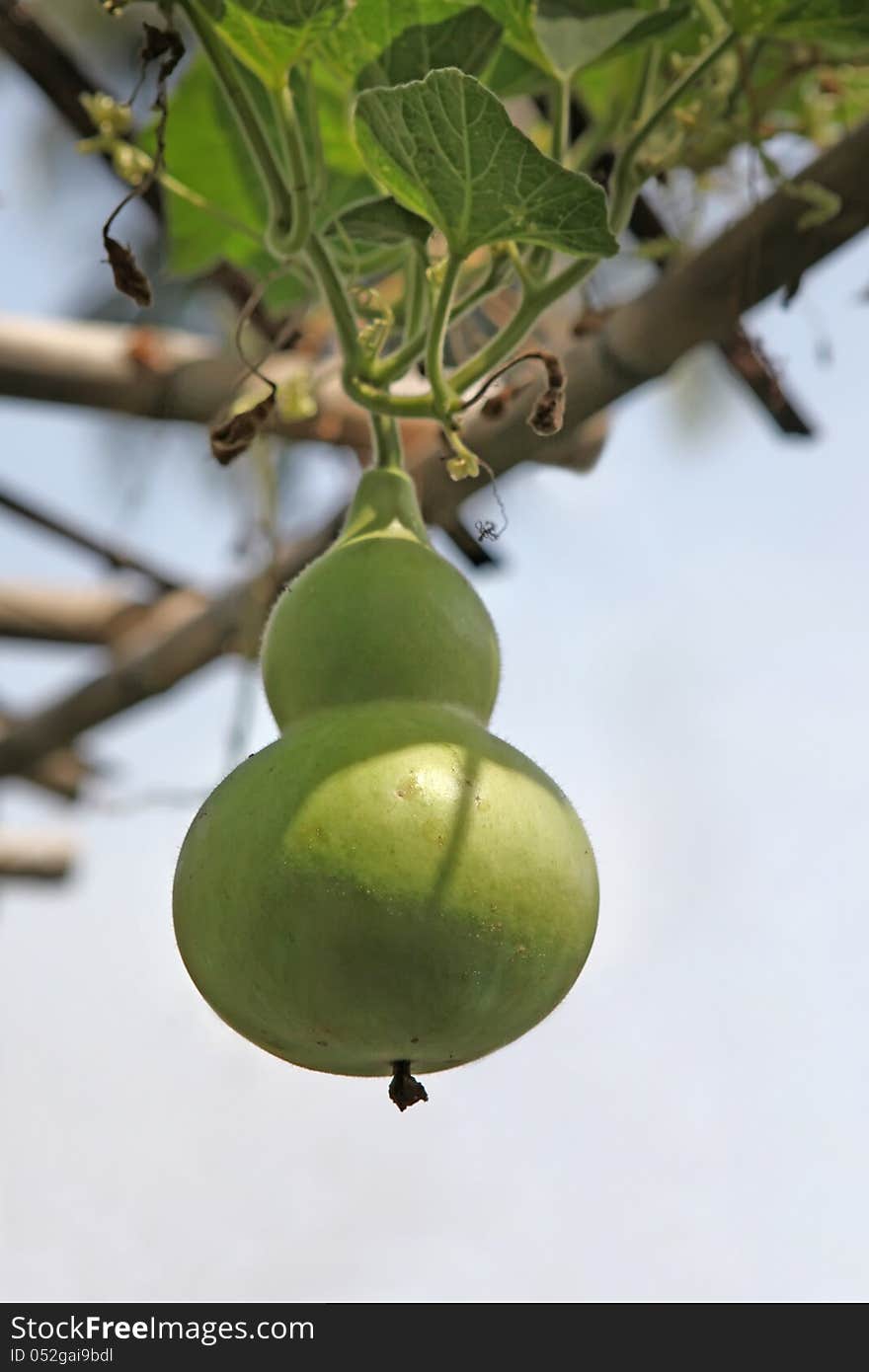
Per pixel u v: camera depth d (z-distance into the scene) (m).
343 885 1.17
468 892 1.18
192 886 1.20
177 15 1.51
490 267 1.30
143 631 1.99
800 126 1.54
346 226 1.29
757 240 1.49
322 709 1.24
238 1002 1.20
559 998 1.21
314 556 1.66
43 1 2.15
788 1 1.34
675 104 1.37
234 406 1.39
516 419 1.54
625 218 1.38
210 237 1.54
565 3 1.38
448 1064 1.22
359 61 1.33
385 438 1.29
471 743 1.21
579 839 1.22
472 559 1.71
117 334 1.61
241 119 1.28
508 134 1.20
